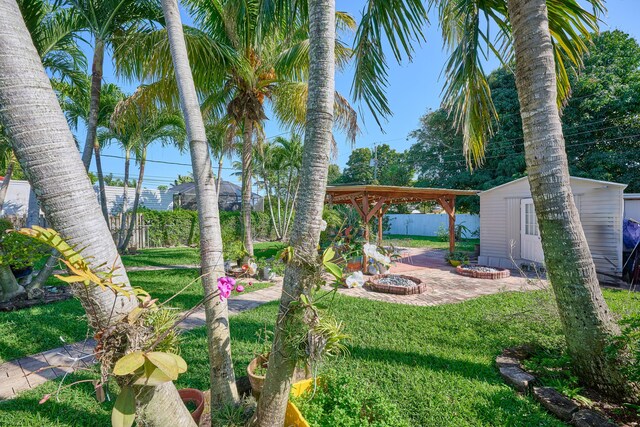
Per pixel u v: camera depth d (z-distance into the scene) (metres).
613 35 13.03
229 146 9.11
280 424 1.65
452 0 3.69
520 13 2.69
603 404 2.34
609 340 2.40
